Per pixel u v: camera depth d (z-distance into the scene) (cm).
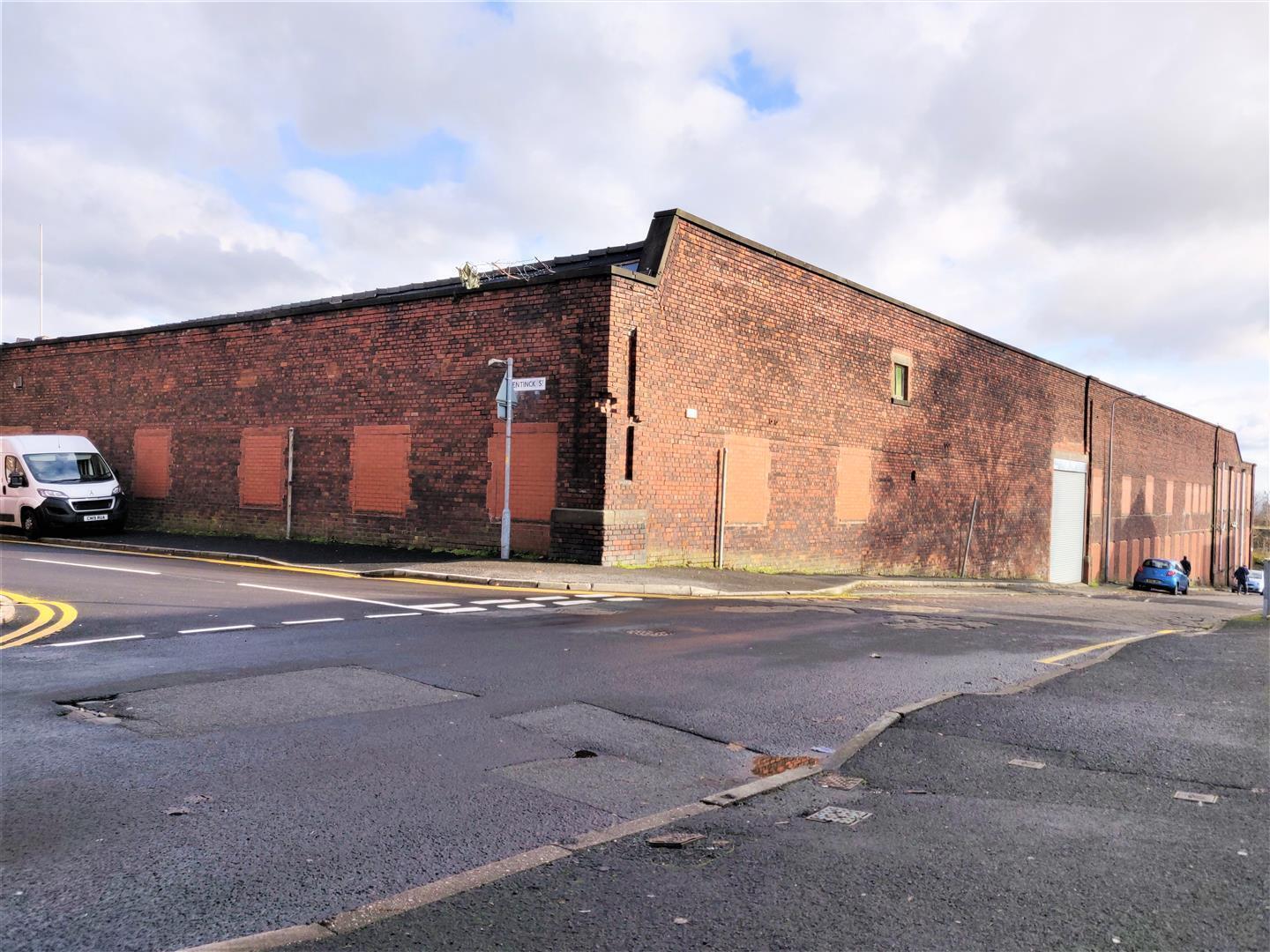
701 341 1952
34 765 529
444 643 938
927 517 2842
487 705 693
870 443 2542
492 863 411
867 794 521
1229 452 6906
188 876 388
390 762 552
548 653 905
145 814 458
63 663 801
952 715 706
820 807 497
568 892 380
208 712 648
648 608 1311
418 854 419
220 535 2372
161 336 2544
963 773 562
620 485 1769
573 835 450
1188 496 5828
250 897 369
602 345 1736
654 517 1847
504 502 1827
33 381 2914
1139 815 486
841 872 405
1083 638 1222
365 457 2092
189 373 2472
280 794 491
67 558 1775
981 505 3177
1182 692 808
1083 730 666
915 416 2759
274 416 2272
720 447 2011
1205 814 489
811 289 2289
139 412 2597
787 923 354
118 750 559
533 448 1830
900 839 447
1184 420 5700
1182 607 2345
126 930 339
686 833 453
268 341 2292
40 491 2319
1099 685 835
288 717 644
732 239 2030
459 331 1941
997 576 3312
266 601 1216
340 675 775
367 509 2086
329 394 2166
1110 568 4462
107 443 2686
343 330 2141
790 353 2222
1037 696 778
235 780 512
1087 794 522
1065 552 3931
